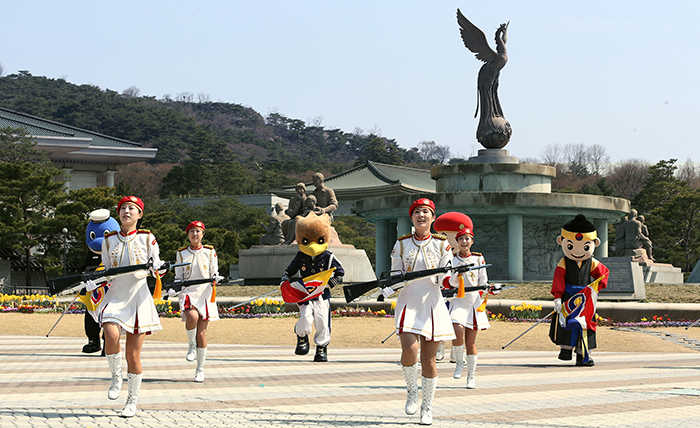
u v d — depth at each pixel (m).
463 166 34.88
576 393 8.62
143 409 7.26
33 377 10.04
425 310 7.13
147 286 7.61
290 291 13.09
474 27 36.31
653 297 24.50
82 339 18.30
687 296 24.64
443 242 7.44
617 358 14.30
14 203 51.06
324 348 13.02
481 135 36.12
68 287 7.50
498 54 35.88
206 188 128.00
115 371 7.41
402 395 8.44
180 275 11.55
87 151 86.81
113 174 93.44
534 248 34.69
